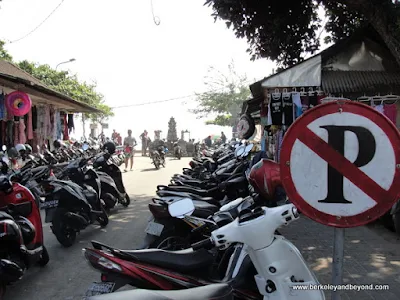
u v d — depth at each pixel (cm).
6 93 1135
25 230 421
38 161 748
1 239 368
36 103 1384
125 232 648
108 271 258
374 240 577
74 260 507
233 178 564
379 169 187
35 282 434
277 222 242
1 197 428
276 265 245
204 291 210
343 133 190
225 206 392
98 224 701
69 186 554
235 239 244
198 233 402
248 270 305
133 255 272
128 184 1259
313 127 193
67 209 555
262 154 568
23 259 399
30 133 1251
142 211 817
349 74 844
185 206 331
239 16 920
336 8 948
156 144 1875
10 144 1127
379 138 187
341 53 857
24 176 518
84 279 442
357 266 466
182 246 439
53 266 485
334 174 191
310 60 821
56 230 545
